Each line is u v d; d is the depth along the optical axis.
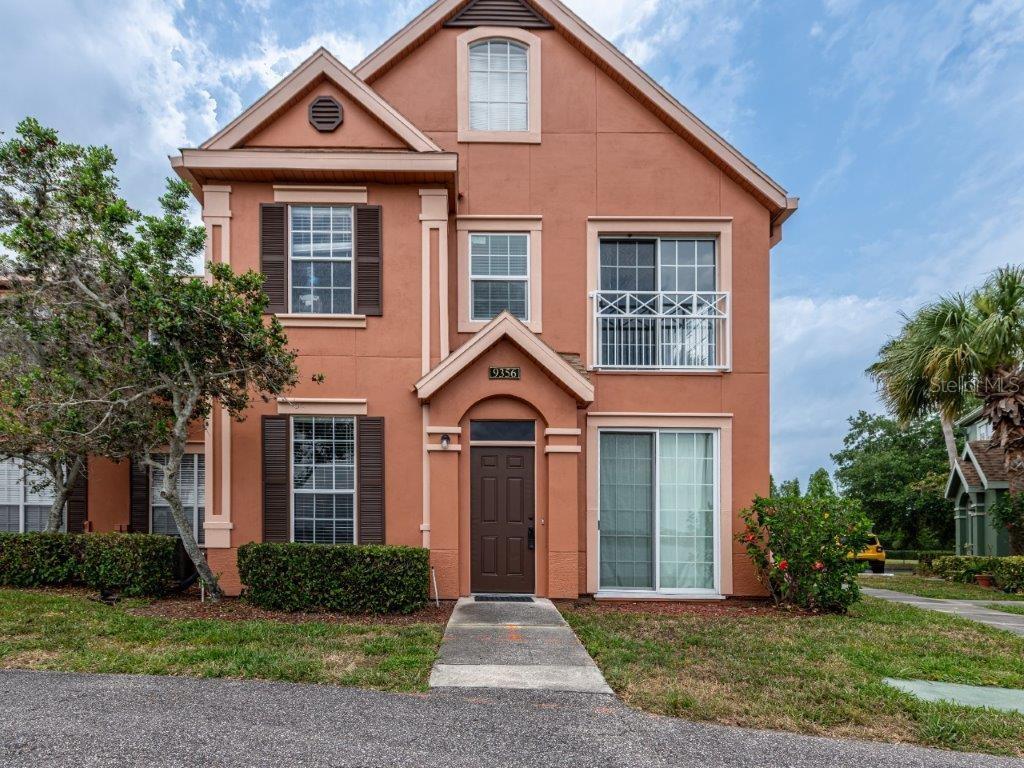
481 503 8.93
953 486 19.81
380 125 9.15
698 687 5.34
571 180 9.79
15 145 7.68
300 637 6.47
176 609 7.73
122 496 10.34
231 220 9.05
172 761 3.83
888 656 6.45
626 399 9.53
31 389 7.86
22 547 8.90
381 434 8.95
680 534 9.56
